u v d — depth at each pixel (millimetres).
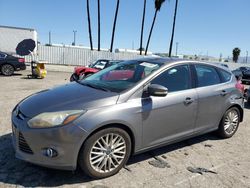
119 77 4125
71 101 3377
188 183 3482
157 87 3615
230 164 4137
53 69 23047
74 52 25609
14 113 3607
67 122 3109
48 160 3125
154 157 4180
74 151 3143
